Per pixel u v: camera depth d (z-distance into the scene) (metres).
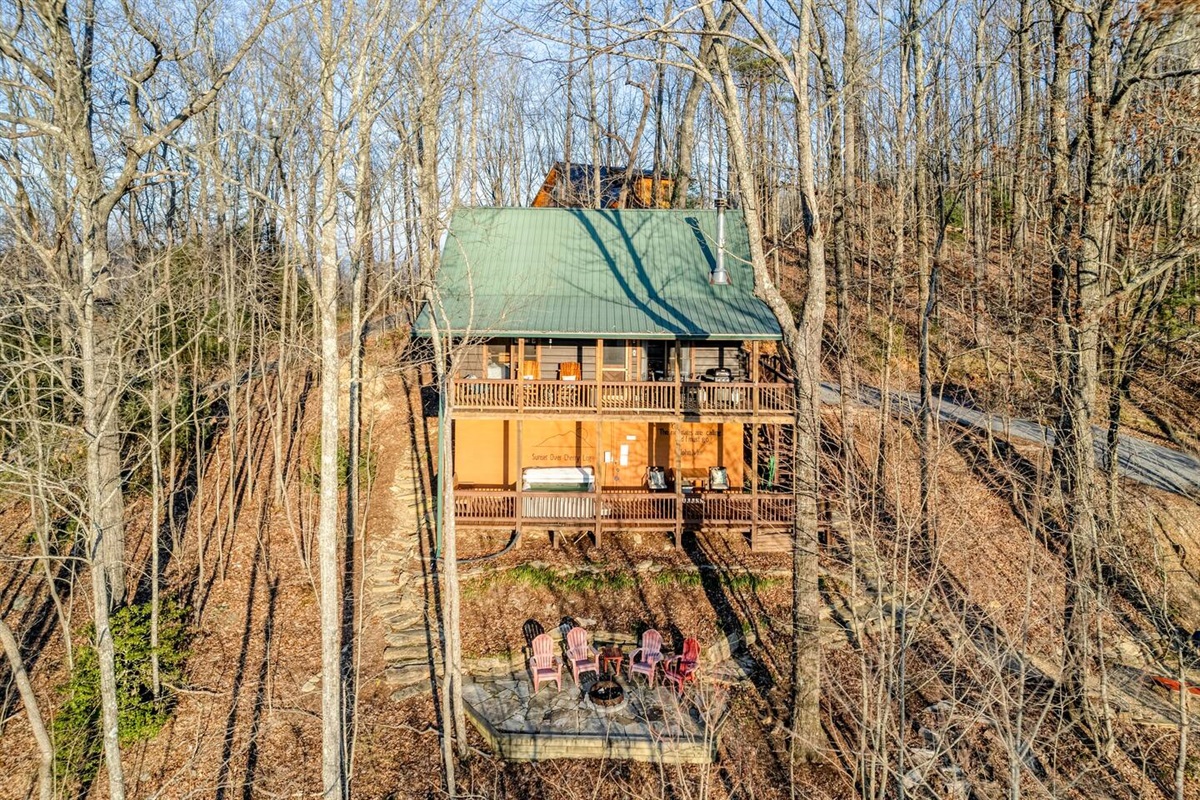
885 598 12.41
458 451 20.44
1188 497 14.38
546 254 20.62
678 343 17.70
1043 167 21.89
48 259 8.38
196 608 15.61
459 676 12.34
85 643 13.77
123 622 13.00
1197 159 12.27
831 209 20.06
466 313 18.38
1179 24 10.55
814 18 18.83
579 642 14.66
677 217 21.69
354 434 13.77
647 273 20.17
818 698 12.06
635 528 18.03
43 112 11.57
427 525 19.20
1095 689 12.04
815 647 11.95
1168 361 20.22
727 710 13.29
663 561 17.39
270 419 21.36
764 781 11.67
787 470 20.41
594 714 13.33
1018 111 26.38
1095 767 10.90
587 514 18.16
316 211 9.90
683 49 11.15
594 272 20.17
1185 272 23.41
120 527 14.02
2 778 11.45
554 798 11.62
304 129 13.43
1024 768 9.70
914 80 26.59
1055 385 13.40
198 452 16.45
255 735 12.78
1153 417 19.81
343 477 20.66
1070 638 10.92
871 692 9.80
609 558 17.56
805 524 11.85
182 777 11.91
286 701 13.63
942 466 14.73
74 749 11.67
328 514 9.38
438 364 13.00
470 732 13.20
